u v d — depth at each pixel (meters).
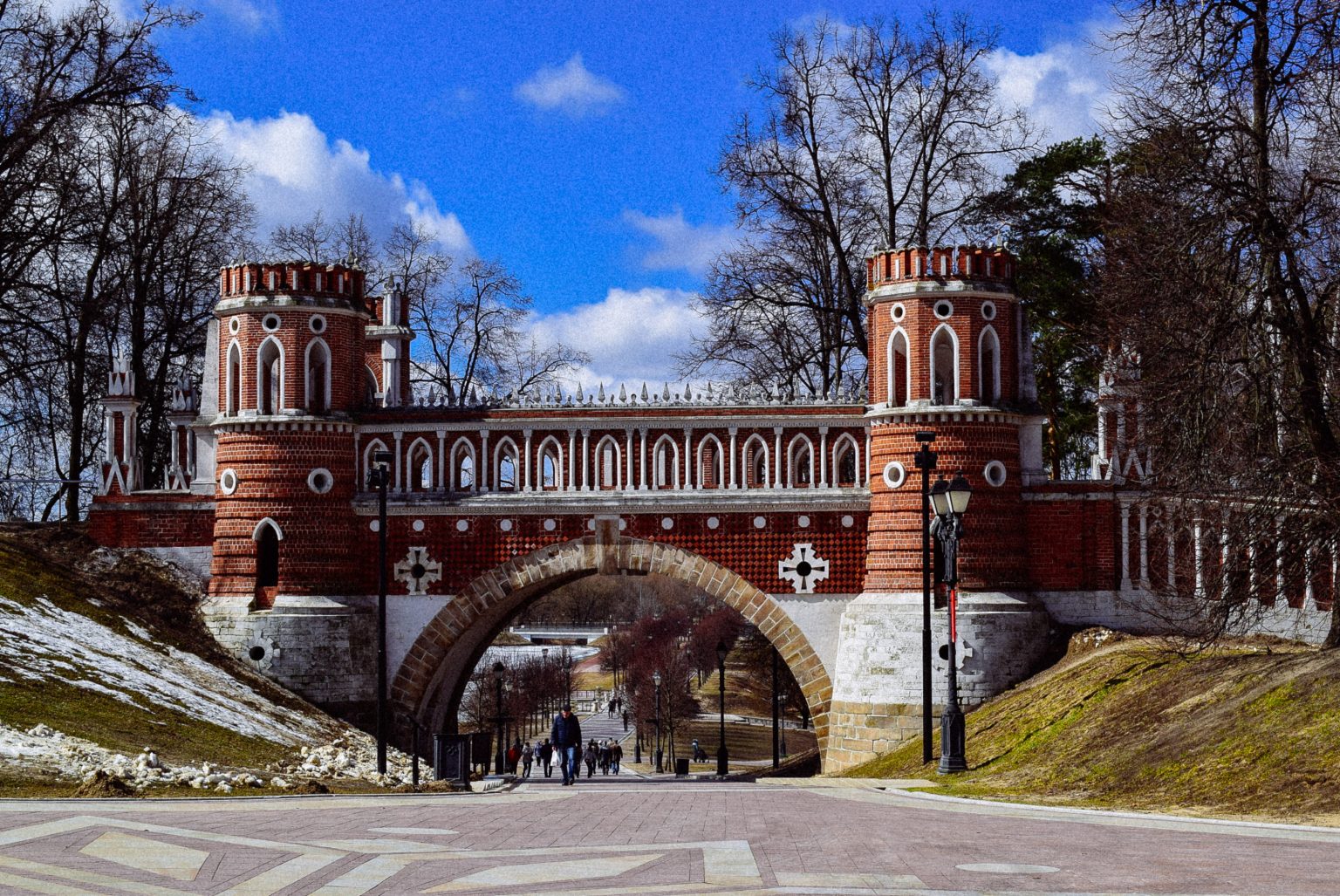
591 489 53.59
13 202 56.91
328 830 23.23
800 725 128.50
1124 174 48.38
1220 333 35.16
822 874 17.92
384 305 62.22
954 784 35.72
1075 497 50.84
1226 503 36.75
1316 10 35.16
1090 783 32.06
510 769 75.75
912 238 61.75
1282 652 38.44
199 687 47.00
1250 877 17.64
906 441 50.41
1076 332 64.69
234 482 53.81
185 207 65.69
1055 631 50.56
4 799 26.53
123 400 56.81
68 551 54.91
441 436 54.41
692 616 180.12
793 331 66.69
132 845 20.22
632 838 22.34
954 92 62.44
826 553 52.09
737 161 64.19
